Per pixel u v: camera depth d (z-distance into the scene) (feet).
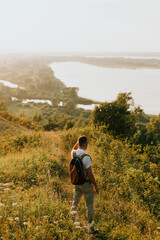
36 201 12.96
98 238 11.18
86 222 12.34
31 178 18.10
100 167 22.02
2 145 33.94
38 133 39.14
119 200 16.60
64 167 22.91
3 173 18.24
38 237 9.37
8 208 11.19
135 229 12.75
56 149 30.09
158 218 16.24
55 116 360.48
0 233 9.33
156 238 12.32
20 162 21.65
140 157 32.24
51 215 11.55
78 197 12.63
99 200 15.98
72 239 10.00
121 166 23.57
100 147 27.30
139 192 18.45
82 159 11.50
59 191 16.35
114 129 59.06
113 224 12.98
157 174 26.68
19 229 9.48
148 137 86.94
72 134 33.14
